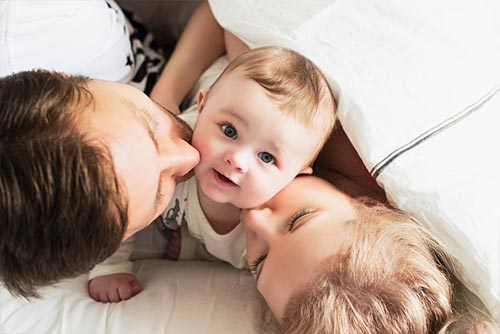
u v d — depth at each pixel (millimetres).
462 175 658
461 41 750
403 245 633
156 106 663
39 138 496
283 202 697
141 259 866
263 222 686
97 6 847
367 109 689
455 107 705
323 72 718
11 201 489
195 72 937
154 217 633
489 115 716
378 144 673
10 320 710
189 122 792
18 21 759
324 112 704
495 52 760
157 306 731
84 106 537
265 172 687
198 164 691
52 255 514
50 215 494
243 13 808
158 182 592
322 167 823
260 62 699
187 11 1086
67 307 725
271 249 666
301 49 742
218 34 944
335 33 755
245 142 679
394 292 604
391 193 665
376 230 641
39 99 518
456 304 658
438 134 685
